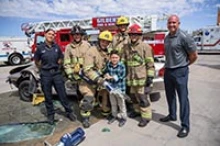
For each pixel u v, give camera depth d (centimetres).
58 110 490
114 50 395
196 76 881
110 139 352
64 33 1109
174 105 402
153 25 1222
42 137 368
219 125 393
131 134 367
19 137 371
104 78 393
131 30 372
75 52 422
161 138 350
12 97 625
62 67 431
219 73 953
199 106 494
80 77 401
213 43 2095
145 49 377
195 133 364
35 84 547
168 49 353
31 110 505
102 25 1209
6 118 460
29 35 1409
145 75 387
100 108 462
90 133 375
